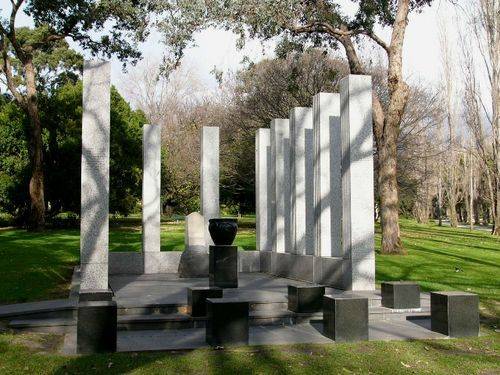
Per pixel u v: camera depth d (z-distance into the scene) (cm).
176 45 2012
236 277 1288
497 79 3688
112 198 3350
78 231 2862
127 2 2381
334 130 1380
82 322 742
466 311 882
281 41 2281
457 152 5000
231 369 672
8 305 992
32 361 691
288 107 3119
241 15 1956
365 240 1216
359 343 817
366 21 2119
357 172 1225
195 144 4400
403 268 1677
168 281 1417
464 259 1925
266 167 1758
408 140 3212
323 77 3067
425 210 6059
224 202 4081
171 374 650
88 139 1135
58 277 1401
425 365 711
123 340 824
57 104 3200
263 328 932
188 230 1568
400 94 2058
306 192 1477
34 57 3928
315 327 943
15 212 3247
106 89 1148
